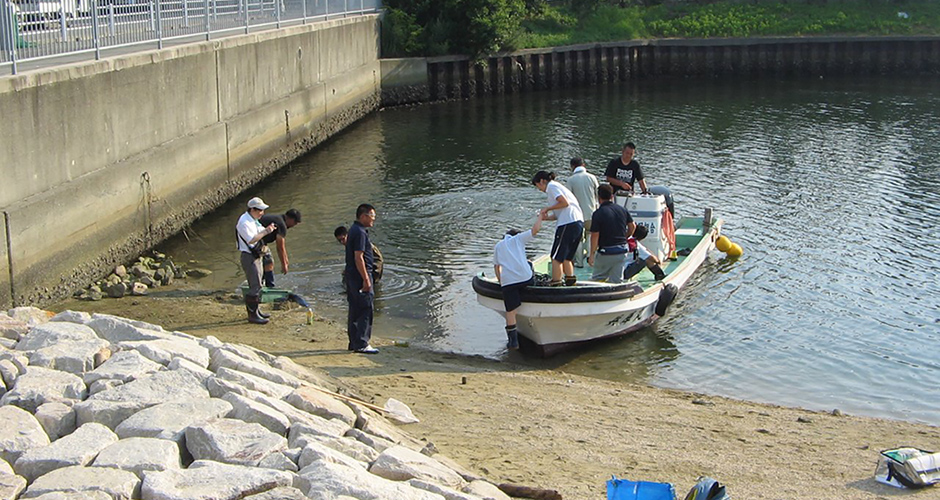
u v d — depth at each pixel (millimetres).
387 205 21172
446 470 7297
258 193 22953
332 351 12000
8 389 8070
